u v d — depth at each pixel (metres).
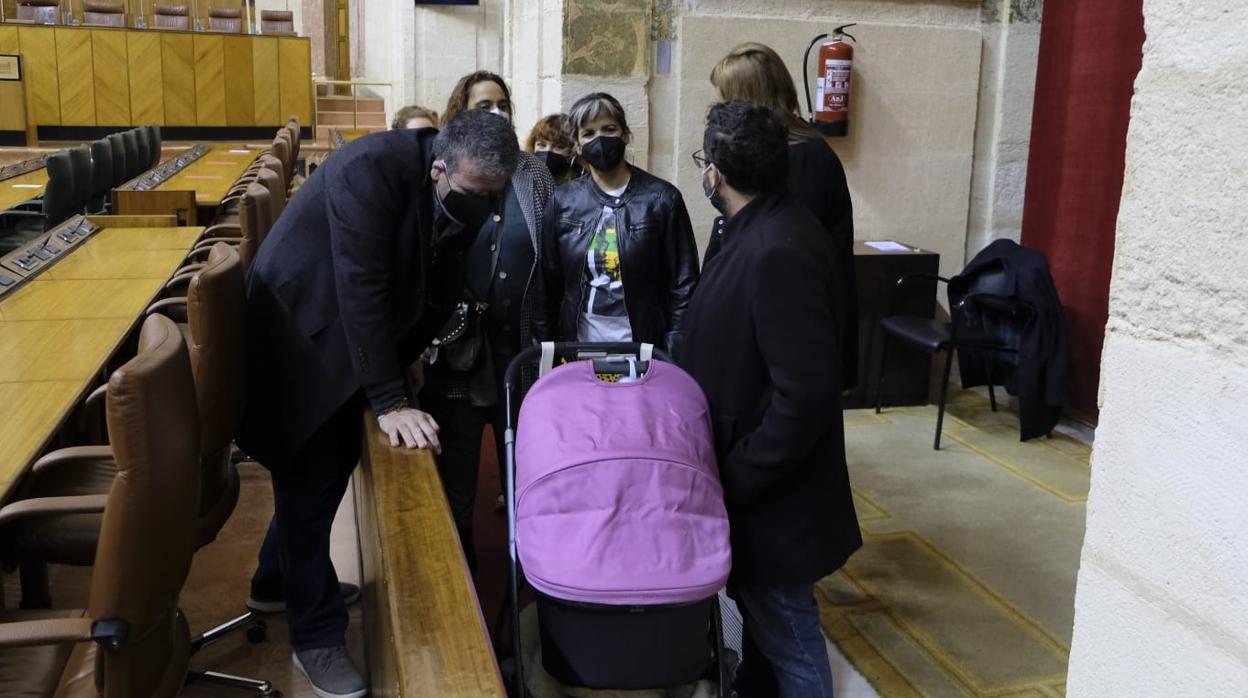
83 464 2.54
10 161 11.71
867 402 5.27
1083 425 4.96
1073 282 4.97
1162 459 1.05
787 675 2.21
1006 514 3.94
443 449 2.90
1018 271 4.70
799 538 2.07
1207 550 1.00
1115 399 1.11
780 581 2.09
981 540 3.71
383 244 2.08
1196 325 1.00
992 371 5.16
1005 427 4.98
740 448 1.98
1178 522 1.03
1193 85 0.98
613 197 2.97
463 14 13.09
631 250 2.95
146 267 4.09
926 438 4.81
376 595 1.91
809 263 1.90
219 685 2.46
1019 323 4.86
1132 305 1.08
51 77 12.59
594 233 2.96
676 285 3.03
